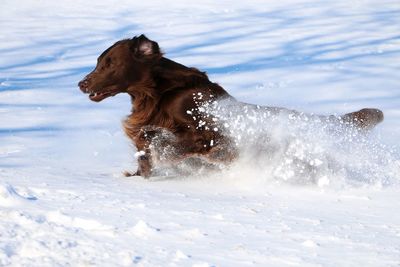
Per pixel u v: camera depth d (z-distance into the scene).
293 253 7.29
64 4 50.81
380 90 24.38
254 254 7.18
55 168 13.70
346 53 31.20
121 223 8.22
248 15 43.75
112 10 47.22
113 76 12.97
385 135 17.77
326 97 23.39
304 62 29.41
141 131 13.30
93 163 14.91
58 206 9.01
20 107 22.36
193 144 13.13
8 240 7.00
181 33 37.38
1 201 8.95
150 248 7.13
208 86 13.52
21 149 16.48
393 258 7.21
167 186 11.73
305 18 42.28
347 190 11.62
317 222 8.95
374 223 9.08
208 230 8.18
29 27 40.31
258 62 29.62
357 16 42.62
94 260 6.53
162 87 13.20
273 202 10.41
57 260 6.46
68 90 25.09
